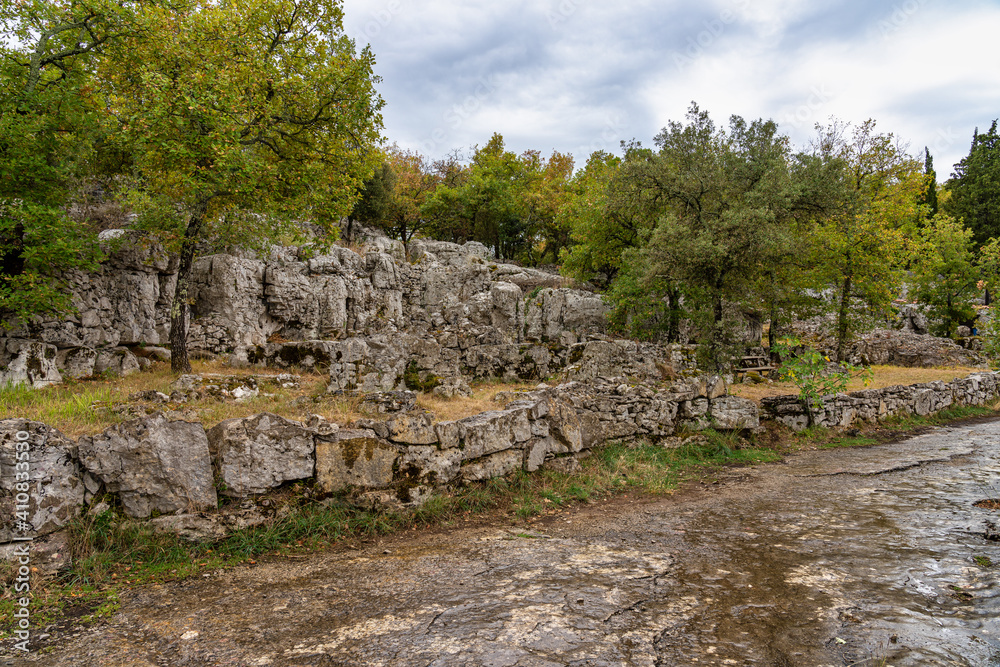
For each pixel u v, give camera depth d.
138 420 6.28
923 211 26.27
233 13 11.89
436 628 4.41
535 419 9.73
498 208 39.91
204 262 15.74
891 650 4.00
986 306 40.03
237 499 6.55
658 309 23.34
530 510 8.17
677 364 19.17
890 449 13.33
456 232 44.25
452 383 12.81
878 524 7.38
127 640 4.25
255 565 5.93
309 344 13.87
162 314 14.63
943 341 31.27
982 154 54.09
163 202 11.99
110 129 10.88
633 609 4.76
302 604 4.91
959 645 4.08
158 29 10.60
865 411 16.12
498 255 43.16
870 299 23.94
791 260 17.97
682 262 16.55
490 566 5.90
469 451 8.52
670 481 10.12
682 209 19.16
